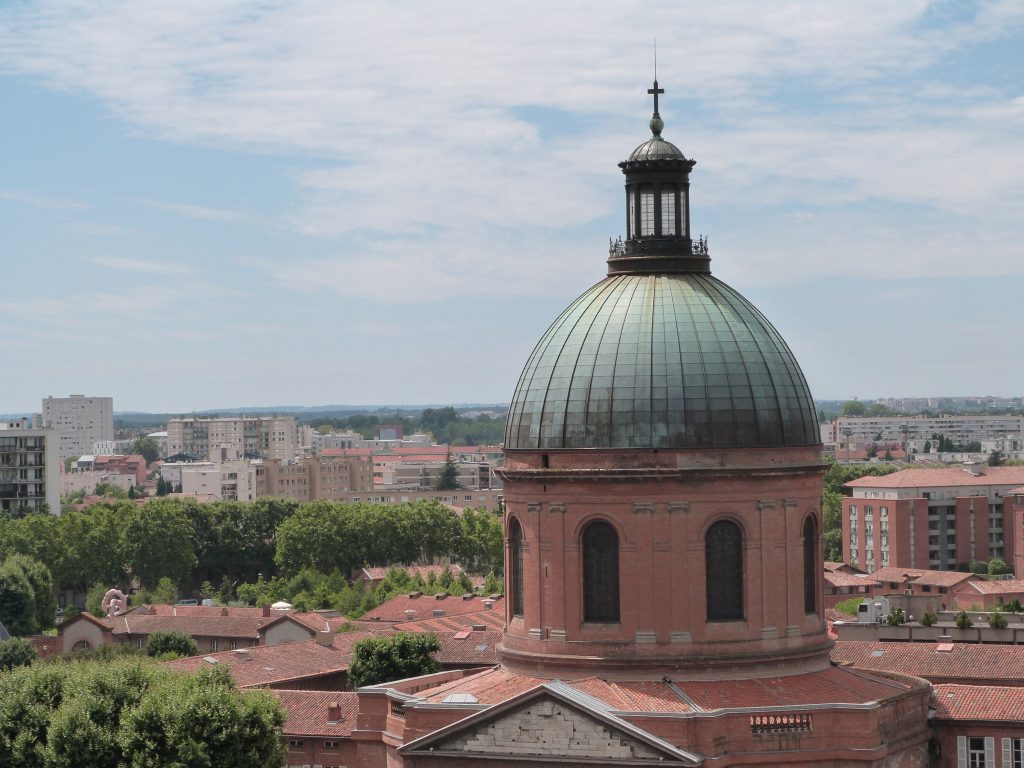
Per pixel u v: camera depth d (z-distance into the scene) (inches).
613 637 3850.9
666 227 4109.3
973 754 4065.0
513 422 4057.6
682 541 3831.2
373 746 4212.6
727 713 3641.7
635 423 3863.2
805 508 3956.7
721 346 3927.2
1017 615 6747.1
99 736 4539.9
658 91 4229.8
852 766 3681.1
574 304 4128.9
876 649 5575.8
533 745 3597.4
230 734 4448.8
